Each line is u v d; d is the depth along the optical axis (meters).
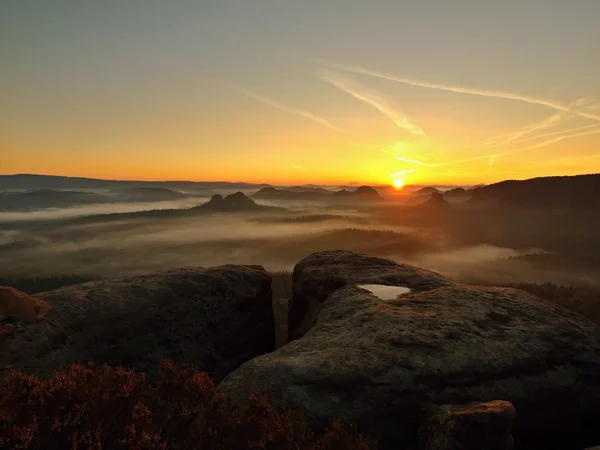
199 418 5.67
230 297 15.93
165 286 14.53
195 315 14.47
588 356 10.52
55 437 4.86
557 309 12.79
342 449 6.44
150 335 12.91
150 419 5.23
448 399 8.85
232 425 5.80
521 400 9.20
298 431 6.41
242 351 15.82
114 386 5.70
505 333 10.90
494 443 7.23
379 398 8.63
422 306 12.65
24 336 10.47
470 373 9.37
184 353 13.45
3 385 5.25
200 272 16.39
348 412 8.32
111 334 12.08
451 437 7.18
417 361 9.42
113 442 4.93
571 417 9.57
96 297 13.06
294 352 10.25
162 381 6.04
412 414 8.63
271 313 18.47
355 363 9.18
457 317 11.53
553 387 9.60
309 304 17.59
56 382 5.38
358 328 11.29
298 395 8.38
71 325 11.63
